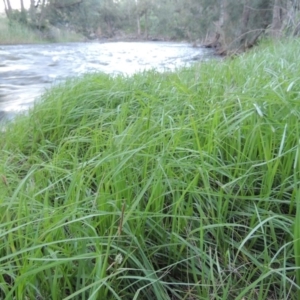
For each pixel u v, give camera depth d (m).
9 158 1.28
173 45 18.52
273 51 2.77
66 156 1.17
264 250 0.69
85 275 0.64
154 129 1.05
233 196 0.78
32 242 0.66
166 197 0.85
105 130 1.33
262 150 0.91
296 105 0.97
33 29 20.22
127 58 9.68
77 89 2.24
